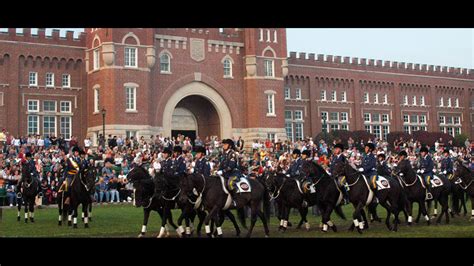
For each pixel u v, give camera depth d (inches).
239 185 786.8
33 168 1086.4
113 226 995.3
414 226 971.3
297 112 2987.2
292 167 960.9
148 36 2310.5
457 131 3629.4
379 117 3282.5
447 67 3619.6
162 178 792.9
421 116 3464.6
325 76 3097.9
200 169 828.0
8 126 2193.7
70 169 963.3
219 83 2532.0
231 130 2546.8
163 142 2043.6
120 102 2225.6
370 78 3267.7
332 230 909.2
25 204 1079.6
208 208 781.9
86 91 2370.8
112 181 1631.4
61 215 1017.5
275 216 1188.5
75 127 2338.8
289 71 2960.1
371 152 888.9
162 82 2375.7
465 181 1059.9
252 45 2571.4
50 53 2309.3
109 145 1953.7
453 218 1128.2
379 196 867.4
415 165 1293.1
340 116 3139.8
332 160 914.1
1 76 2198.6
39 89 2278.5
